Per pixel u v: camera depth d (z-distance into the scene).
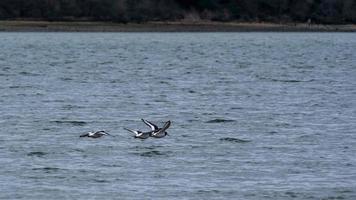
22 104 51.78
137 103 52.75
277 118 46.38
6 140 39.12
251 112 48.75
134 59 101.88
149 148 37.19
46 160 34.97
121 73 77.38
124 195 30.12
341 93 59.25
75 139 39.41
